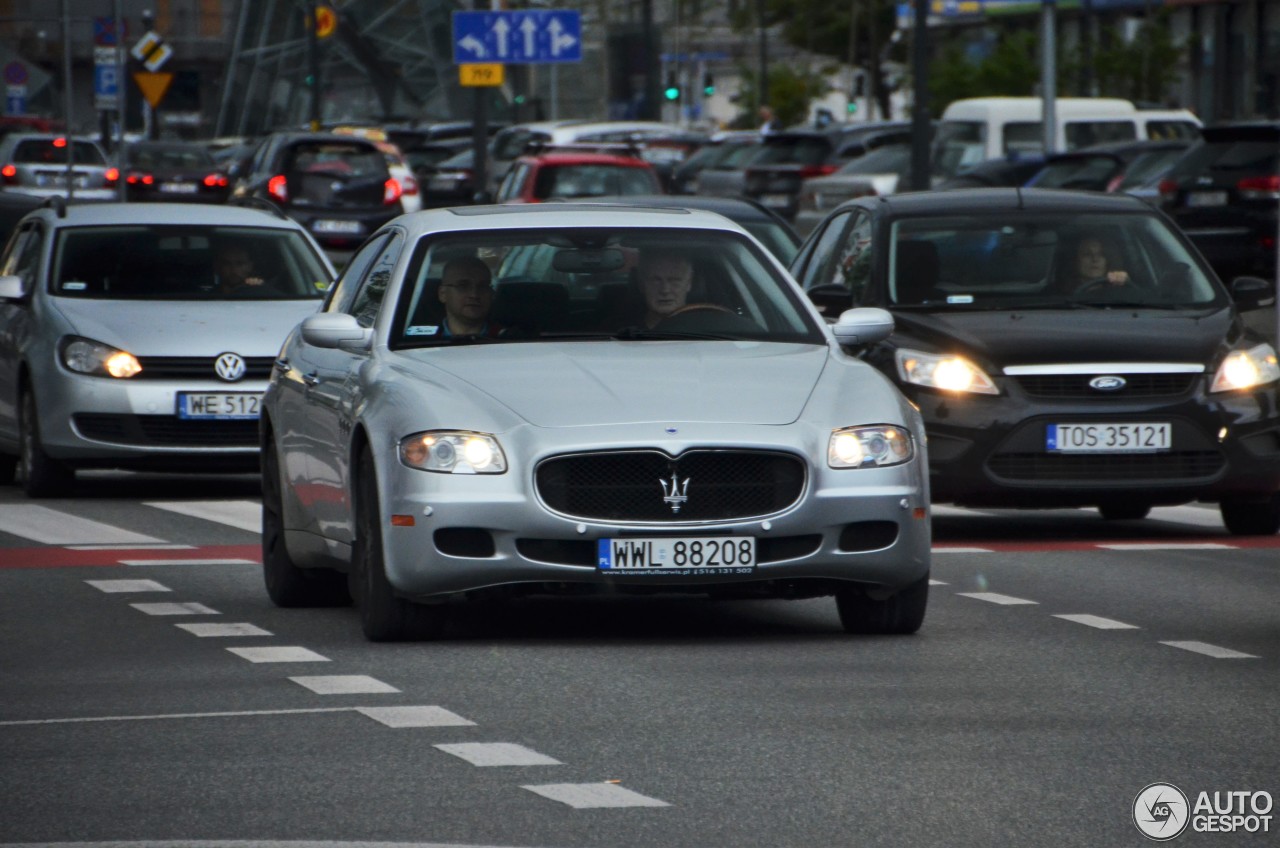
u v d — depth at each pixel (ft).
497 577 88.58
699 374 92.43
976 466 126.31
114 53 474.90
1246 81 639.35
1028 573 116.57
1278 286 170.40
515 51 438.81
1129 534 136.26
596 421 88.74
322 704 78.95
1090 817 62.03
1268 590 109.60
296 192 408.87
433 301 99.04
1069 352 127.44
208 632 96.48
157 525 140.46
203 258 164.45
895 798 64.28
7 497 159.02
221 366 153.58
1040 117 466.29
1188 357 127.95
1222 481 127.44
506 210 104.53
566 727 74.64
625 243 101.91
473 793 65.10
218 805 63.72
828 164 501.56
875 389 93.35
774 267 103.14
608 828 61.00
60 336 155.43
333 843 59.47
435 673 85.30
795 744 71.77
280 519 106.32
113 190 568.00
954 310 135.13
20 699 80.12
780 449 88.74
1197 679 83.87
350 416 94.58
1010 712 77.15
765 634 95.55
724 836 60.08
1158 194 321.11
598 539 87.92
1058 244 140.05
